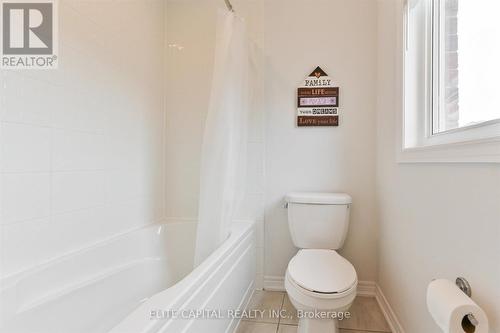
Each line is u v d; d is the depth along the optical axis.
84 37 1.37
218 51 1.60
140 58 1.84
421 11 1.33
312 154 2.04
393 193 1.59
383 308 1.76
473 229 0.82
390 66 1.65
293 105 2.05
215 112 1.57
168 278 1.83
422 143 1.32
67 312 1.17
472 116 0.95
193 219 2.10
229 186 1.58
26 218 1.08
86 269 1.31
